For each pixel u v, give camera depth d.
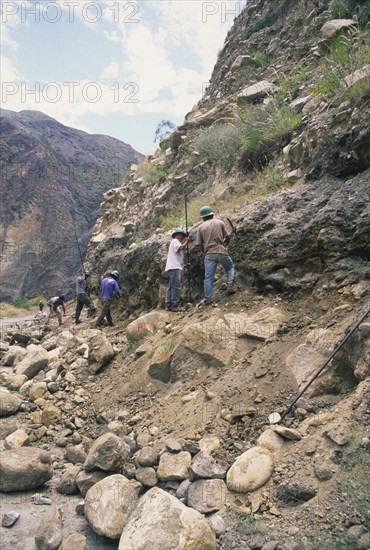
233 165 8.78
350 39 7.59
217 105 12.56
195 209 8.65
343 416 3.05
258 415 3.54
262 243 5.28
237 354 4.37
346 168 5.25
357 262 4.44
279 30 13.14
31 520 3.02
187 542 2.44
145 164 15.91
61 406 5.02
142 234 11.52
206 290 5.41
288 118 7.62
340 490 2.63
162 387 4.68
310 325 4.15
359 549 2.29
